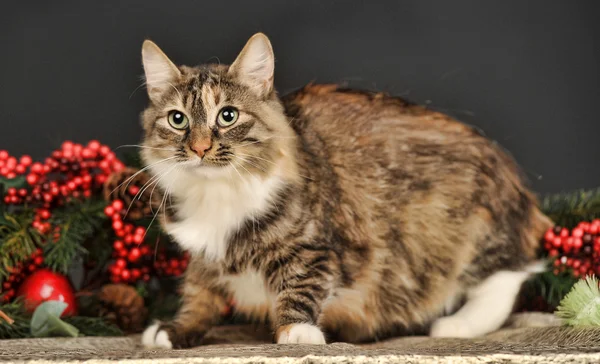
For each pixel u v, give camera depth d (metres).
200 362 1.87
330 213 2.57
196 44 3.94
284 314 2.46
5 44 3.93
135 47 3.96
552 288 2.97
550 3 4.10
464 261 2.80
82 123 3.96
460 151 2.84
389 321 2.80
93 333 2.79
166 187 2.55
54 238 2.84
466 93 4.05
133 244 2.95
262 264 2.50
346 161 2.69
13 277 2.83
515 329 2.60
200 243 2.52
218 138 2.44
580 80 4.14
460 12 4.04
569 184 4.14
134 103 3.95
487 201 2.82
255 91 2.54
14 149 3.93
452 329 2.70
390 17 4.00
